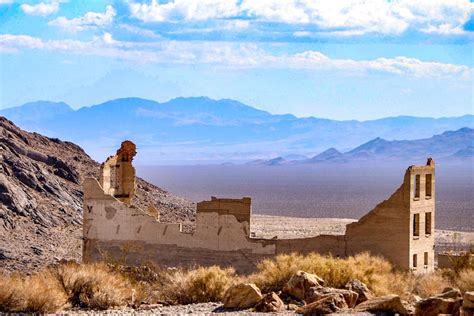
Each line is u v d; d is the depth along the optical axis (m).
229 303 38.59
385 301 35.09
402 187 60.31
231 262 63.31
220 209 63.84
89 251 67.75
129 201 74.38
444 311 33.75
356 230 61.25
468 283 42.62
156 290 46.19
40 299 37.47
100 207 67.62
